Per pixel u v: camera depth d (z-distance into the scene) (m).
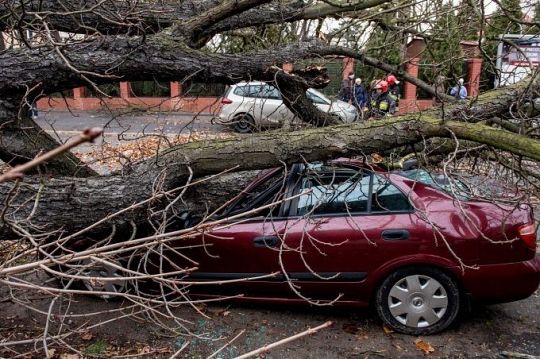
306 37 5.14
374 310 3.79
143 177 3.62
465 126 3.28
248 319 3.92
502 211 3.53
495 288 3.46
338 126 3.68
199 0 5.59
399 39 5.18
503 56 4.46
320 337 3.64
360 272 3.62
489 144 3.17
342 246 3.60
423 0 4.82
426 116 3.52
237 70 4.45
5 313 4.03
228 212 3.95
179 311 4.05
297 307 4.11
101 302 4.24
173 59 4.21
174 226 3.92
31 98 4.18
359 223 3.60
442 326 3.58
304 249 3.66
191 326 3.82
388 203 3.66
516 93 3.80
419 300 3.58
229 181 4.27
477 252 3.43
